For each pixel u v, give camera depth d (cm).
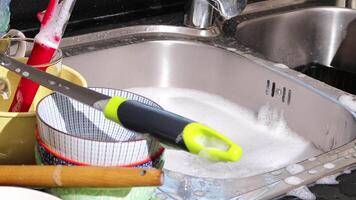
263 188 70
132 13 122
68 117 68
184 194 69
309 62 140
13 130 64
